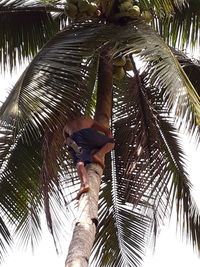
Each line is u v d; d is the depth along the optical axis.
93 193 7.91
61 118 8.51
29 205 10.38
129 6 9.54
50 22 10.93
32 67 8.32
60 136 9.07
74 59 8.49
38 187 10.24
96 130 8.68
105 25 9.34
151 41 8.41
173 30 10.94
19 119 7.53
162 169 9.88
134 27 9.15
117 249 10.59
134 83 10.53
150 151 9.99
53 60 8.36
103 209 10.62
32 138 10.19
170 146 10.53
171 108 7.46
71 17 9.60
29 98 7.80
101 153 8.57
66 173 9.43
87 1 9.41
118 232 10.58
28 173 10.35
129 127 10.34
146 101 10.40
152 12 9.98
